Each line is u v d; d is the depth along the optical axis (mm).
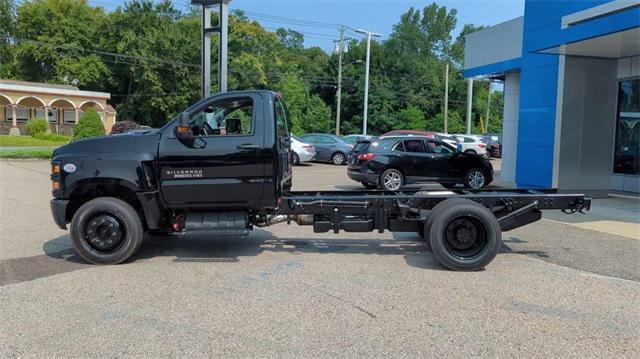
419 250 7574
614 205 12125
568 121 13641
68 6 56750
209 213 6902
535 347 4219
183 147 6652
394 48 71688
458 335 4445
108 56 54562
